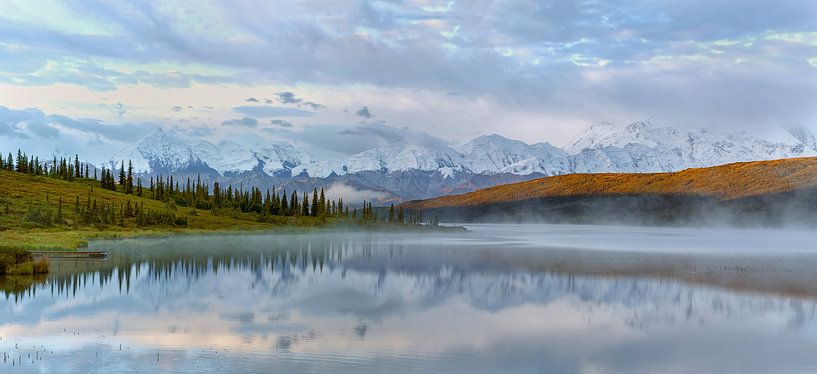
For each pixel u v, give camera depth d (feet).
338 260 343.46
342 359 127.85
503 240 596.70
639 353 134.92
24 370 118.93
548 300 201.46
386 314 175.63
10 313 169.07
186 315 170.40
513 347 139.23
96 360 125.70
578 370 122.62
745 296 209.36
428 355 131.95
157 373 117.39
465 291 220.43
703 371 122.11
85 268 276.62
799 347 140.26
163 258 335.88
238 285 230.48
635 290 223.10
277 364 124.16
